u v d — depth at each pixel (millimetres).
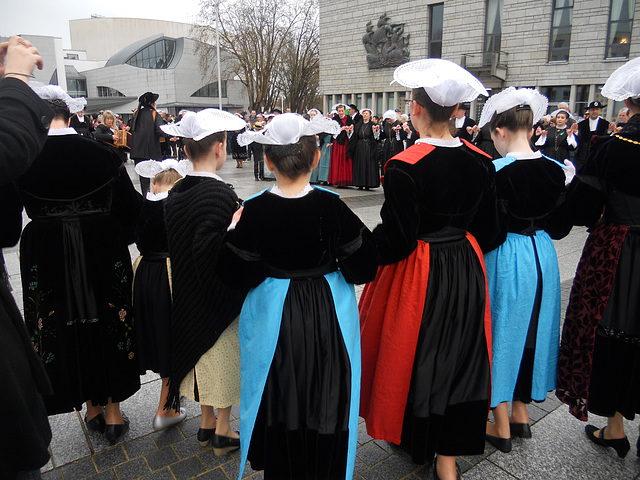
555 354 2398
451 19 22375
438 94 1810
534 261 2242
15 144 1161
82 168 2113
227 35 34281
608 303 2166
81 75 51469
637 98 2043
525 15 20234
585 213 2186
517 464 2230
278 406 1674
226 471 2172
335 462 1689
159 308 2350
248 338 1766
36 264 2117
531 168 2195
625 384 2176
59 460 2248
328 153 11141
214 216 1971
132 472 2166
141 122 8602
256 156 11656
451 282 1939
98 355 2248
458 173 1866
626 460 2264
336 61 27344
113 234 2287
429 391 1943
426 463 2150
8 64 1299
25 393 1268
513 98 2201
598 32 18484
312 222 1621
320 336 1688
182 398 2814
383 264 1960
